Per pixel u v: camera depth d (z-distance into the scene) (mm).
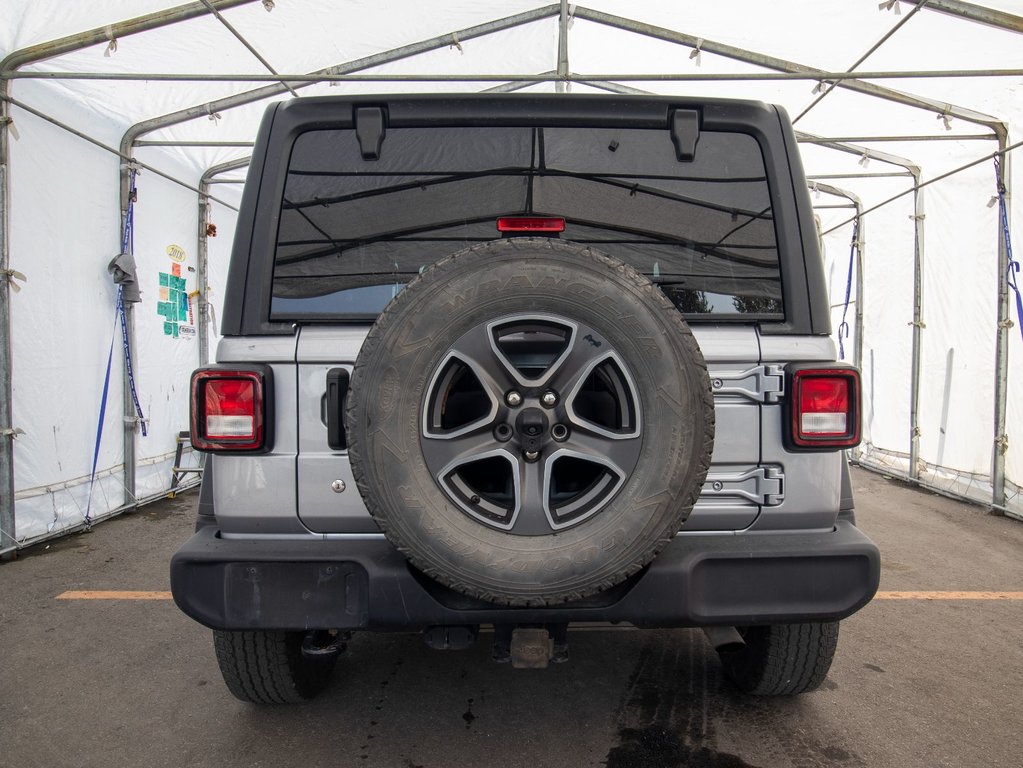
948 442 7137
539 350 2109
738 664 2912
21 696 3012
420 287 1853
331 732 2688
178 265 7188
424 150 2275
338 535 2109
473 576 1810
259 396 2037
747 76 4945
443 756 2518
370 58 5828
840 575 2053
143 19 4676
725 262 2279
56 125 5332
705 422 1832
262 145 2219
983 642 3561
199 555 2002
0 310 4898
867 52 5301
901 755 2543
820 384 2078
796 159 2271
